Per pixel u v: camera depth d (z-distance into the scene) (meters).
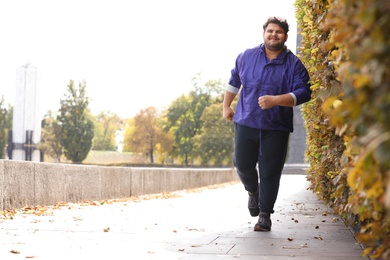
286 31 5.75
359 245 4.90
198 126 107.56
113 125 130.50
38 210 8.43
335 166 5.34
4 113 95.75
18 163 8.50
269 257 4.31
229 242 5.15
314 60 5.89
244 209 9.16
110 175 12.65
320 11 4.59
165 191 17.41
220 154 102.00
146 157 115.12
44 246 4.77
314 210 8.80
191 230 6.11
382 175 1.89
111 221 6.96
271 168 5.83
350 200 2.84
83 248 4.70
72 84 100.38
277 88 5.72
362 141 1.64
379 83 1.66
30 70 70.81
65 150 99.62
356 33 1.94
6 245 4.77
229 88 6.15
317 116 5.79
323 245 4.93
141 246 4.87
